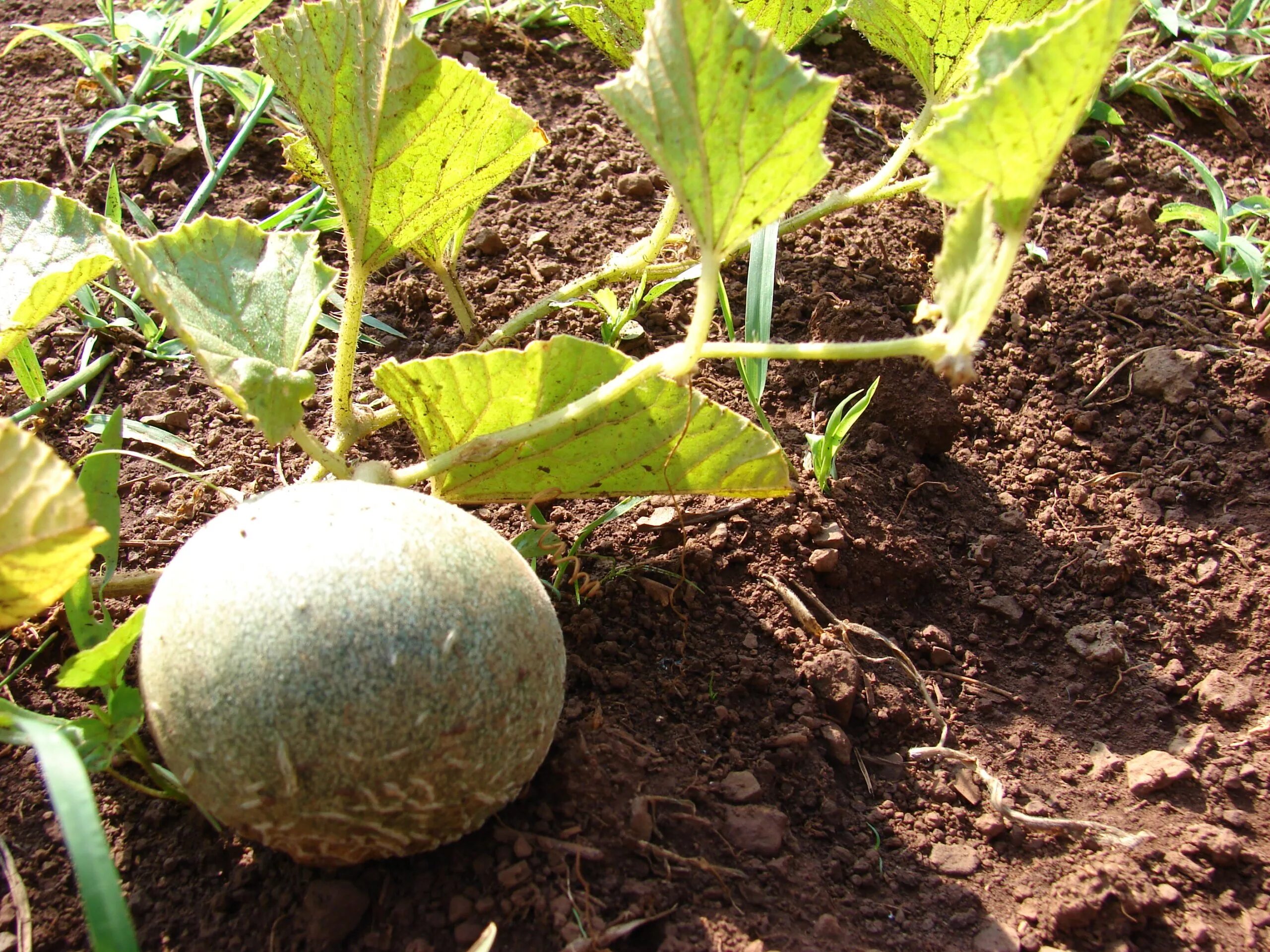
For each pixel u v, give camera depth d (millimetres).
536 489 460
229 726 348
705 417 432
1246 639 509
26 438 340
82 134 676
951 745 472
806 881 418
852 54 792
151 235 601
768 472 451
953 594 521
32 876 403
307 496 377
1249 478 563
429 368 422
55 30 718
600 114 717
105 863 335
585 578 485
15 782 425
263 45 436
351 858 374
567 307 589
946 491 554
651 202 657
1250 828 450
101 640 419
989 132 355
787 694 468
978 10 505
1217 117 774
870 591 511
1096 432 582
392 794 354
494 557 382
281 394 410
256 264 439
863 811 447
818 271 626
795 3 535
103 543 443
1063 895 421
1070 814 451
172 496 520
